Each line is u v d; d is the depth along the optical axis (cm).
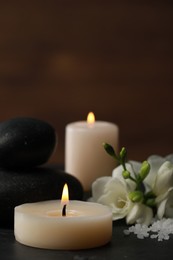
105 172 203
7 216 158
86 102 369
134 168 170
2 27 365
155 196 161
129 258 133
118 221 163
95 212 144
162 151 373
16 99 369
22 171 164
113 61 368
